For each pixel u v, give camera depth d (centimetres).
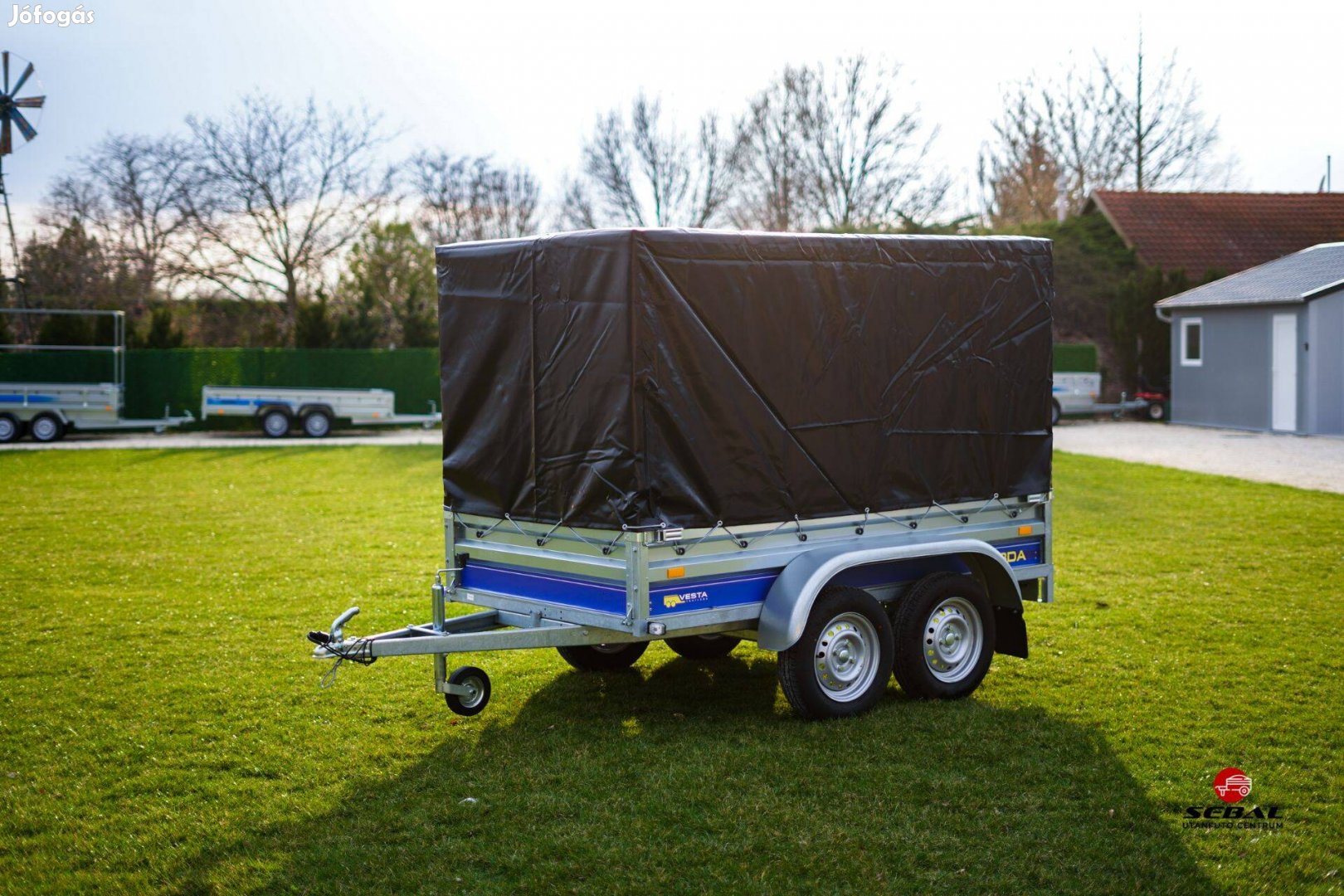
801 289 638
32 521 1434
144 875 470
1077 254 3319
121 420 2689
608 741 625
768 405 628
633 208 4222
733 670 773
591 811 525
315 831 511
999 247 728
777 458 632
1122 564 1104
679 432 594
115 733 646
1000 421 733
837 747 604
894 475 684
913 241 687
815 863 470
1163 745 607
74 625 901
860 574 680
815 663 639
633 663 786
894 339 680
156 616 934
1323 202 3431
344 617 620
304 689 730
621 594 596
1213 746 605
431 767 588
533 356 630
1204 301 2467
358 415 2712
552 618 636
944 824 507
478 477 670
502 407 653
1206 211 3372
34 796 555
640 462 581
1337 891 446
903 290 682
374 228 3791
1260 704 677
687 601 605
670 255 589
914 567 705
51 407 2570
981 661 705
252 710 688
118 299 3569
